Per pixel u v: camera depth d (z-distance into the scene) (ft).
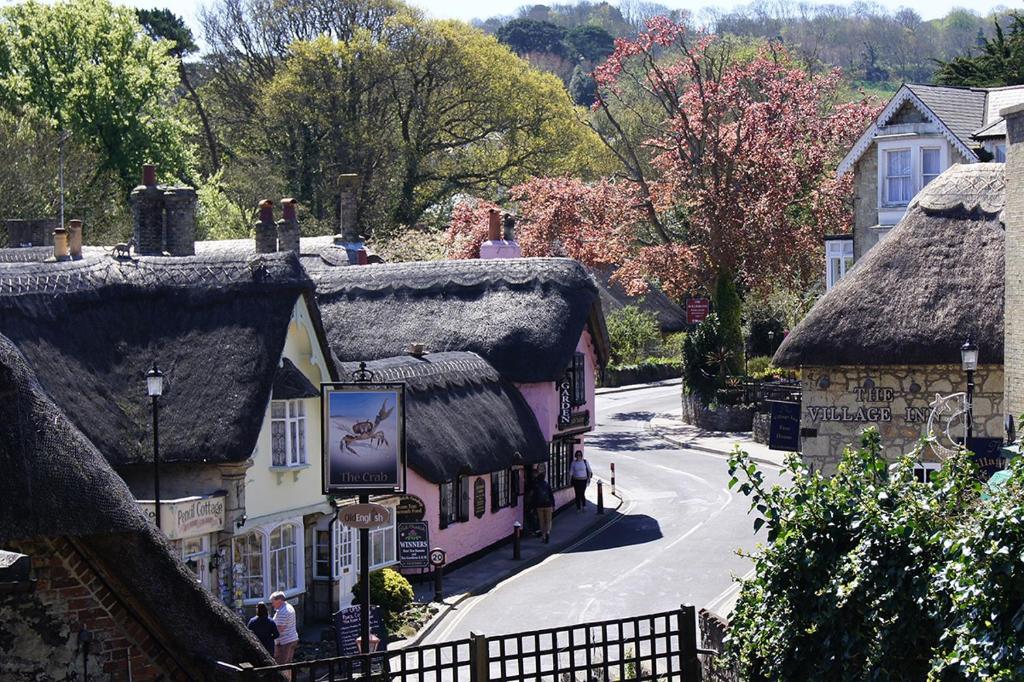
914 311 84.17
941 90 148.66
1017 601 38.37
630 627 87.56
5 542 38.45
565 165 275.59
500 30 469.98
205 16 272.92
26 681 39.75
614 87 215.31
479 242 220.64
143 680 41.60
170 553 40.78
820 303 87.20
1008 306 75.41
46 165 204.33
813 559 45.42
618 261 202.39
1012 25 212.43
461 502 115.85
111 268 88.53
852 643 44.01
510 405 128.98
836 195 193.88
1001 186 87.45
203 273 89.61
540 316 136.67
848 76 438.81
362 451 75.51
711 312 209.15
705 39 205.98
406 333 138.10
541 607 95.81
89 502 39.32
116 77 224.12
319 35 258.98
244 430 84.02
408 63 265.34
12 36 219.00
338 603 93.66
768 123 198.18
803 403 87.66
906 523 42.47
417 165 268.82
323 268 148.56
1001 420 83.61
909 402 85.25
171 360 86.33
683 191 197.67
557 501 139.23
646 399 228.63
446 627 92.17
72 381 82.23
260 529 87.04
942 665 39.42
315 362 93.61
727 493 139.33
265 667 41.75
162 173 228.84
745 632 48.80
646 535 121.39
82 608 40.73
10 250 163.32
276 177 256.93
